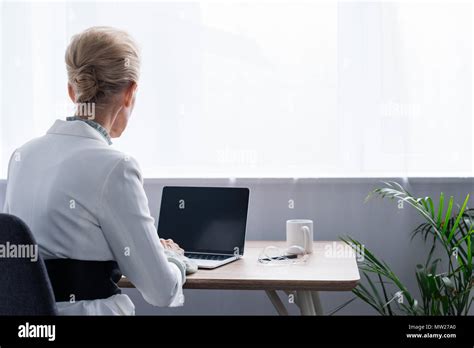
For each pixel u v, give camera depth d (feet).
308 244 6.41
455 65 7.46
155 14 7.84
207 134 7.85
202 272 5.50
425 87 7.52
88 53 4.55
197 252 6.51
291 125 7.73
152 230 4.47
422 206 6.84
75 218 4.25
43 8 7.93
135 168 4.44
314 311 6.36
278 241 7.44
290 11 7.66
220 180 7.85
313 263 5.88
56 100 7.95
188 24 7.81
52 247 4.29
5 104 7.98
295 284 5.10
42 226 4.32
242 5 7.73
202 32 7.80
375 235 7.72
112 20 7.89
